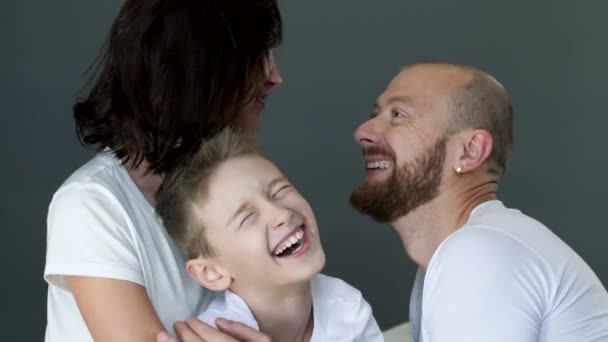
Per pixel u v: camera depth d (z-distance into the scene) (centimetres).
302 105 422
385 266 426
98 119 153
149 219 150
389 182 179
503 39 421
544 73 422
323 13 420
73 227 139
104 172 148
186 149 154
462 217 177
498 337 145
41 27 395
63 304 147
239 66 151
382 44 420
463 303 147
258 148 163
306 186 424
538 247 154
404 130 177
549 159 427
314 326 171
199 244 158
